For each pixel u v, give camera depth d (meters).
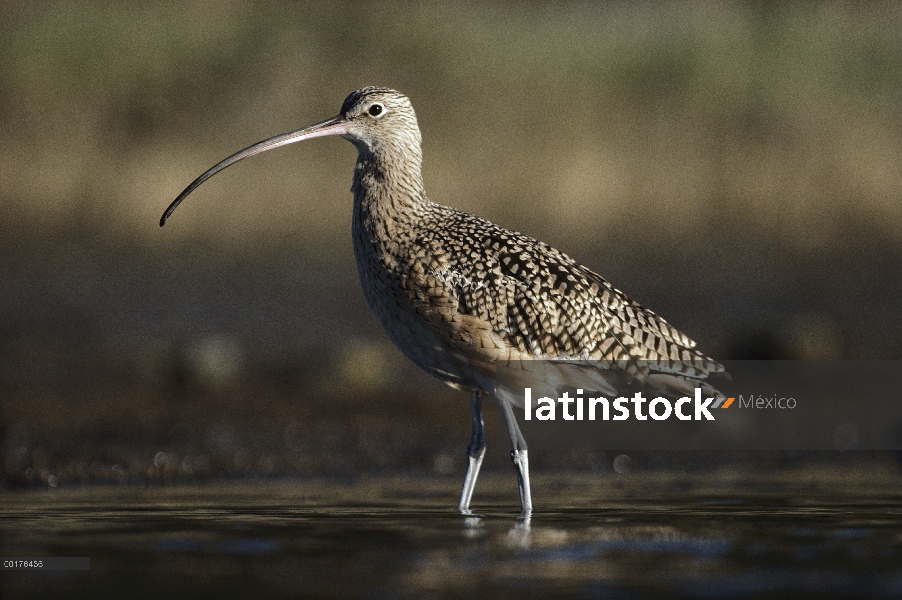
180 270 25.55
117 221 27.81
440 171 28.83
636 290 24.08
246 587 7.56
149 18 32.94
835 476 13.73
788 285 24.20
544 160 29.19
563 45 32.59
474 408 11.66
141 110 31.34
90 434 16.03
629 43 32.50
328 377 18.94
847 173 28.97
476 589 7.49
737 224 27.61
